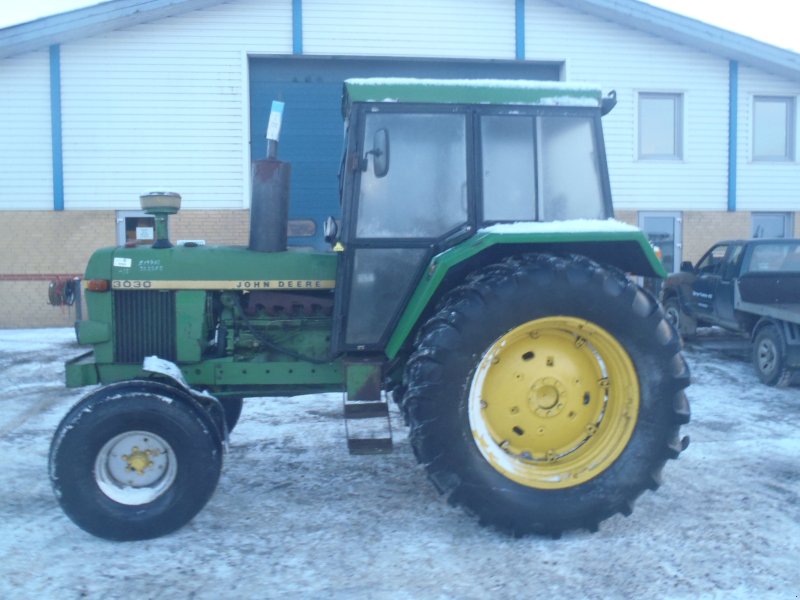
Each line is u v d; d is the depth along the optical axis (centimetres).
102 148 1169
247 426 555
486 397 355
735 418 574
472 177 373
